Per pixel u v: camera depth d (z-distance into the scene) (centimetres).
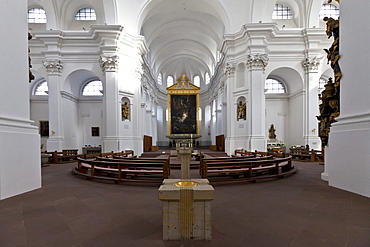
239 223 263
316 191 416
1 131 372
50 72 1241
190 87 2009
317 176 583
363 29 389
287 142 1525
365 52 385
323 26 1434
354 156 397
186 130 1991
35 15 1410
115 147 1109
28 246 208
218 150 1526
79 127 1577
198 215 221
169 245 210
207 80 2434
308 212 299
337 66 468
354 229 242
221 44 1318
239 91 1214
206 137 2439
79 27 1374
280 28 1395
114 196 390
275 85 1573
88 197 383
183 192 220
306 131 1282
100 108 1591
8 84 407
